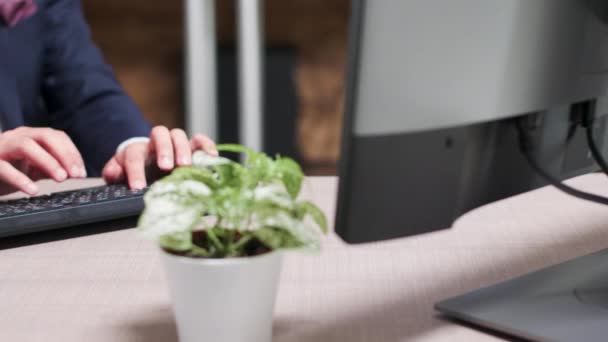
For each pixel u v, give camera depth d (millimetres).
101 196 917
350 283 723
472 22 552
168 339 602
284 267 766
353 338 600
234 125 3375
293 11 3404
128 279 741
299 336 603
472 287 709
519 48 588
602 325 586
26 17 1628
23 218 841
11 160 1040
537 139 660
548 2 600
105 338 608
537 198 1026
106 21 3363
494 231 884
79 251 825
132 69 3420
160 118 3475
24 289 717
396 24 521
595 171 763
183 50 3414
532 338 575
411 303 673
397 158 550
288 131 3432
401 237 574
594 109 693
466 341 592
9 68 1604
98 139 1518
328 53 3459
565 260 778
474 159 608
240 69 2791
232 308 515
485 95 576
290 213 494
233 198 487
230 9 3398
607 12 656
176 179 499
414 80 538
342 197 559
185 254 517
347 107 539
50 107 1674
